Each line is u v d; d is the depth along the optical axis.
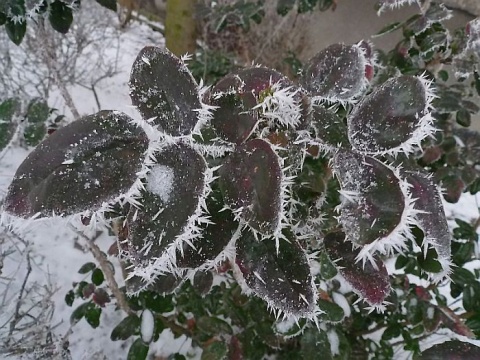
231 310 0.27
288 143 0.14
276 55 0.65
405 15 0.56
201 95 0.13
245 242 0.14
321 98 0.16
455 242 0.30
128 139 0.11
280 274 0.13
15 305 0.38
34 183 0.11
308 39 0.67
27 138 0.22
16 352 0.30
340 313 0.23
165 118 0.12
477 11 0.47
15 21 0.24
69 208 0.10
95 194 0.10
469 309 0.26
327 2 0.45
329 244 0.16
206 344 0.27
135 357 0.26
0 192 0.42
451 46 0.30
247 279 0.13
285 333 0.22
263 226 0.11
